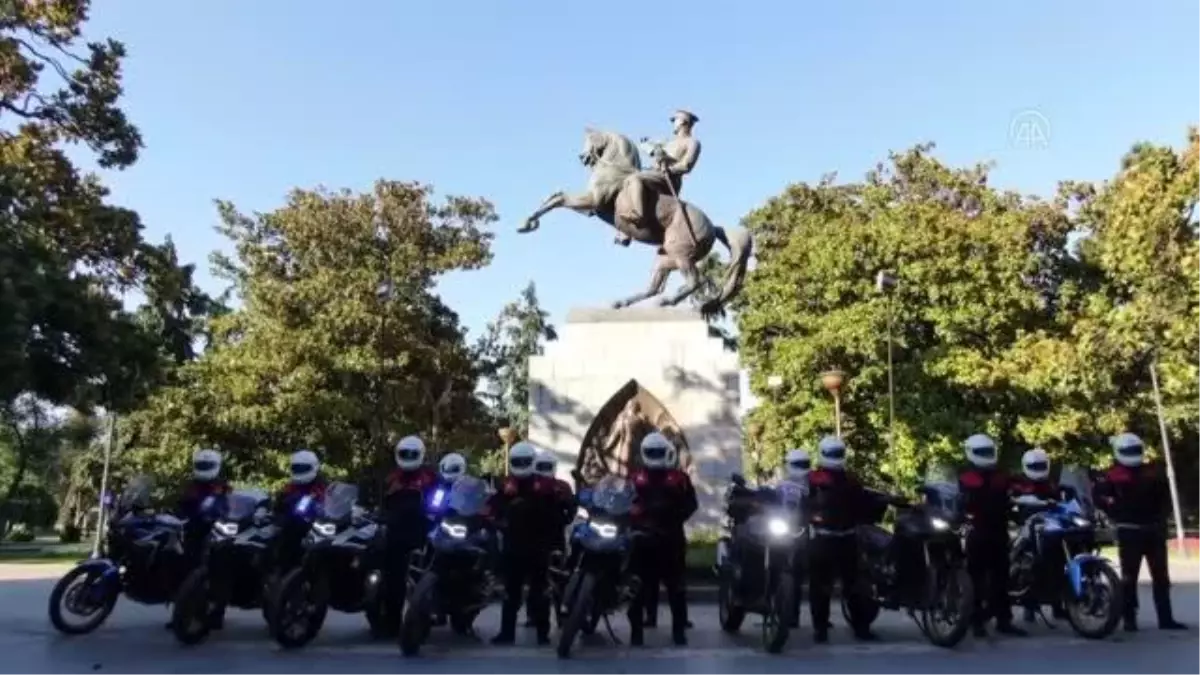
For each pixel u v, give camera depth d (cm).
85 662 816
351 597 957
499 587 1004
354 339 2936
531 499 954
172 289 1822
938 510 936
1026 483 1091
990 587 988
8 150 1688
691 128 1650
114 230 1733
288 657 849
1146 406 2838
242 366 2858
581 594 860
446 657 853
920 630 1030
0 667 791
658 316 1559
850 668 793
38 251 1438
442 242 3203
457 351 3275
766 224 3562
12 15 1683
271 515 990
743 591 970
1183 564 2512
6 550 3678
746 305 3362
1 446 4841
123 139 1794
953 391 2884
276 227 3169
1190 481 3997
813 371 2983
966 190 3262
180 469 2777
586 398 1529
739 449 1491
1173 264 2044
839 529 966
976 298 2827
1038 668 787
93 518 4844
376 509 1136
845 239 2966
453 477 971
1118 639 959
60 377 1470
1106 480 1045
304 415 2770
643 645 927
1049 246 3080
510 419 5328
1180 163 2064
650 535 920
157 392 1991
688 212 1602
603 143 1630
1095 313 2775
